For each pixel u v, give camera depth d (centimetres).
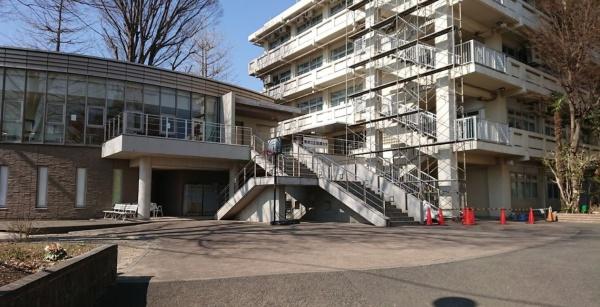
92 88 2080
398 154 2305
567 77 2192
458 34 2283
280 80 3772
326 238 1252
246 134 2720
